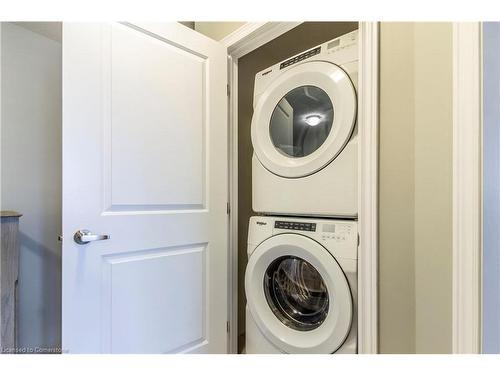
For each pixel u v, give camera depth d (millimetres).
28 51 1288
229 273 1487
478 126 692
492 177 698
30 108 1296
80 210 958
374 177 874
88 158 976
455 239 722
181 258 1247
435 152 769
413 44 812
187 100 1265
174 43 1217
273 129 1320
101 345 998
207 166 1350
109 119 1026
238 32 1376
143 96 1117
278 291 1305
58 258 1363
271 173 1265
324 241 1055
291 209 1184
